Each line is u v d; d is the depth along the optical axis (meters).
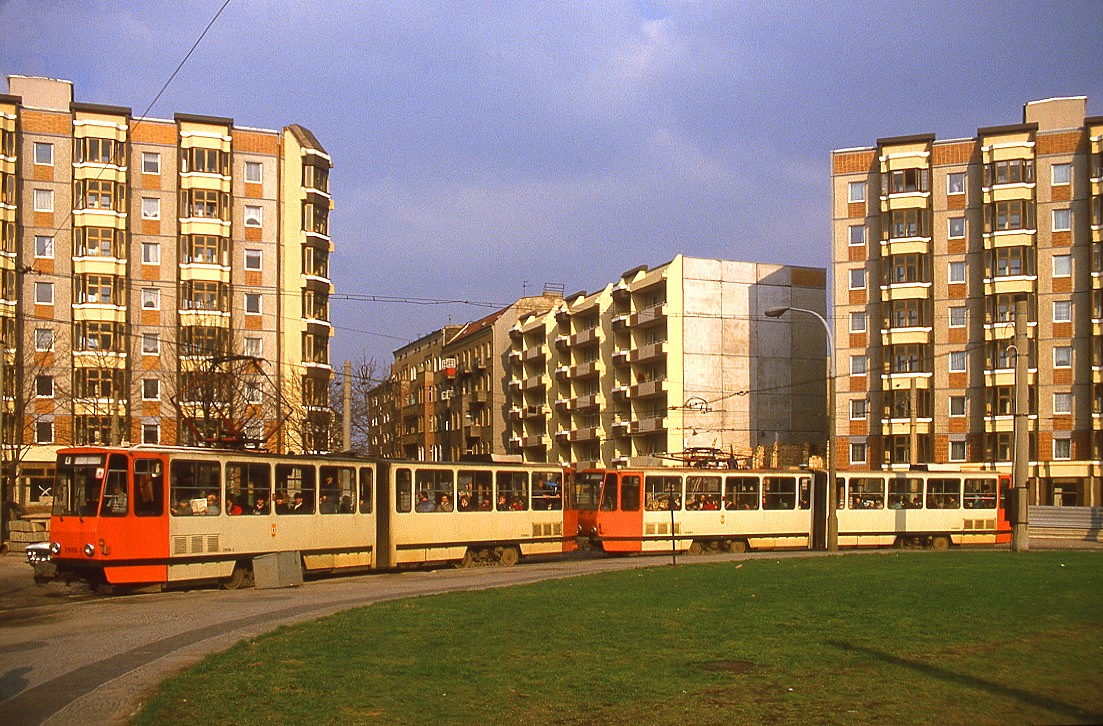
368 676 12.25
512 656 13.53
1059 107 64.56
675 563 29.89
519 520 34.66
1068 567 26.34
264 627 17.31
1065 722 9.95
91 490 24.31
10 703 11.59
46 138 60.97
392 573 31.58
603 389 78.56
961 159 66.81
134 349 61.38
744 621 16.48
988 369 64.44
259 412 57.56
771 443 73.06
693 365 71.81
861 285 69.12
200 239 62.78
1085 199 63.53
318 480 28.84
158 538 24.69
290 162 66.00
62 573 24.53
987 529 46.09
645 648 14.03
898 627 15.69
